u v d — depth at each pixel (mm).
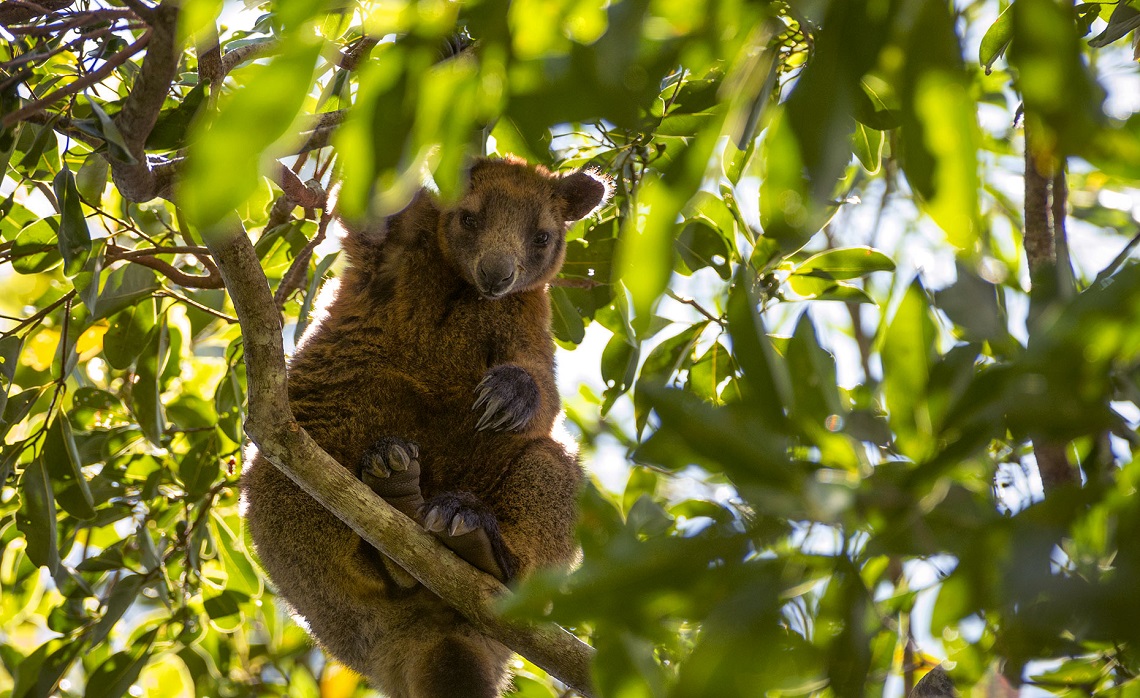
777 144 3881
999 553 3832
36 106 5449
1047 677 6078
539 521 9086
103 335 11016
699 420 3941
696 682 3676
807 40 4227
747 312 4109
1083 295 3832
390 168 3805
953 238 3760
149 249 9898
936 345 4586
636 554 3926
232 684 12891
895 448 4367
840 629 4086
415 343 9695
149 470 11242
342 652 9312
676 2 3850
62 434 9359
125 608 10289
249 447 9562
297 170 9922
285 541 8742
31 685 10703
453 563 7965
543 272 10555
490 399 8922
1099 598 3631
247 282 7172
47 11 6977
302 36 3578
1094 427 3812
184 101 7012
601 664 4324
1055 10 3426
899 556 4168
